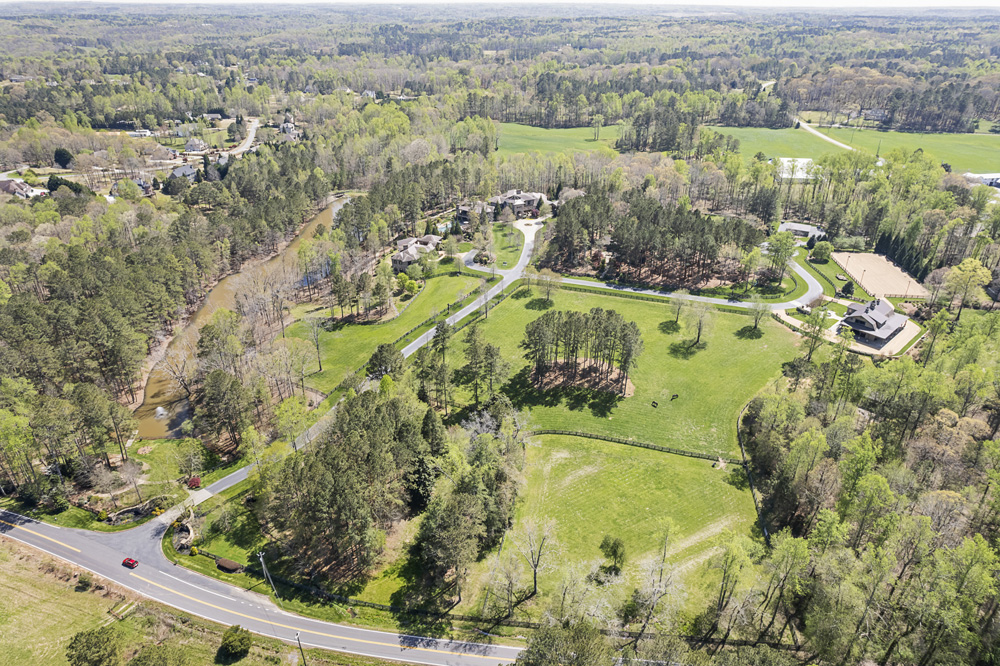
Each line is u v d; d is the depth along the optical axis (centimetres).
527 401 13038
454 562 8212
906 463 9944
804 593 7988
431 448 10350
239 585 8631
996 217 18650
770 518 9869
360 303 17512
